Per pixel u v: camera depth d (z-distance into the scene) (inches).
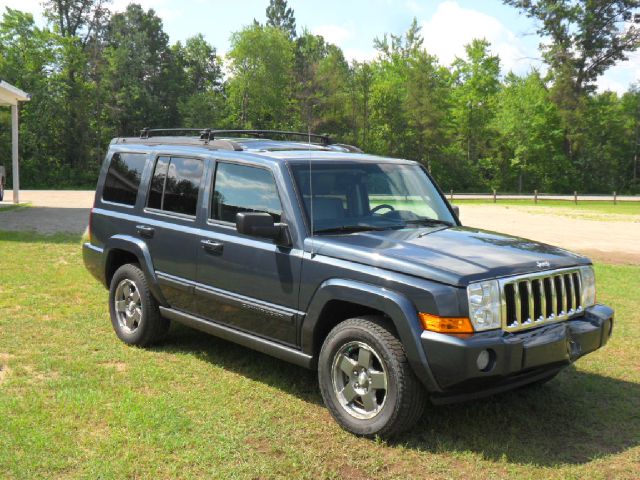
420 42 3216.0
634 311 316.2
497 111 2977.4
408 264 157.8
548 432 172.6
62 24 2618.1
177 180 223.9
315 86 2989.7
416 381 155.8
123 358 222.2
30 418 166.6
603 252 556.7
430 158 2881.4
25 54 2317.9
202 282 207.8
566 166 2908.5
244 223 175.8
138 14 3186.5
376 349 159.0
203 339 248.7
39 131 2298.2
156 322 231.0
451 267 155.7
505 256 168.1
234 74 3093.0
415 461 152.6
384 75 3240.7
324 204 187.3
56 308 288.7
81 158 2409.0
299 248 178.5
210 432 163.2
